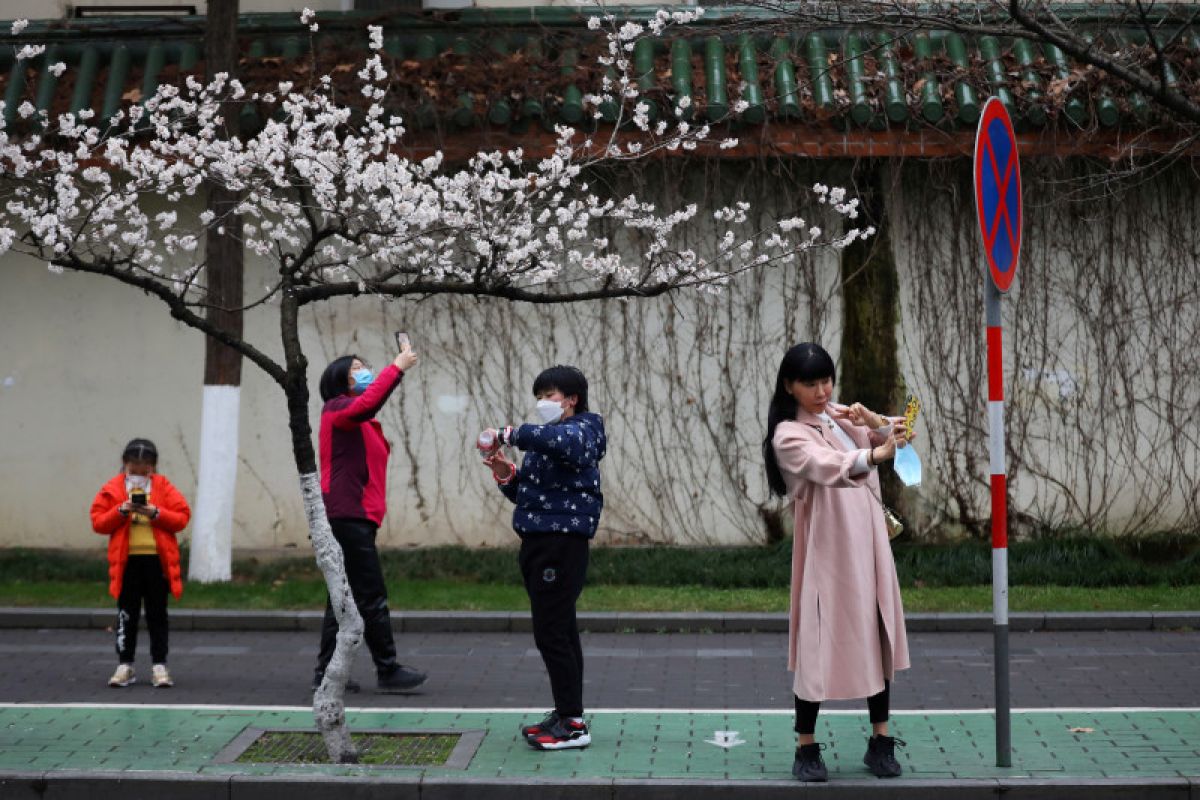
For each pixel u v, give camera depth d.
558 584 8.21
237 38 14.59
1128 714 8.87
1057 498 15.68
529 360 15.95
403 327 16.02
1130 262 15.63
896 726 8.66
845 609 7.32
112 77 14.98
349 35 15.35
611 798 7.32
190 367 16.20
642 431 15.91
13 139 13.77
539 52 14.98
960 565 14.75
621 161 14.84
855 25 12.88
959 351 15.64
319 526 8.05
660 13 11.10
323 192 9.02
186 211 15.58
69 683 10.80
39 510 16.30
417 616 13.12
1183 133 14.10
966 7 14.70
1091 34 14.55
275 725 8.85
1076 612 12.99
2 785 7.48
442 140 14.17
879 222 15.61
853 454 7.14
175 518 10.59
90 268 8.15
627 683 10.76
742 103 11.52
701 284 11.22
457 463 16.02
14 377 16.28
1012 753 7.93
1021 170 15.39
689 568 14.91
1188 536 15.53
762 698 10.19
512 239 9.81
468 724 8.84
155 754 8.05
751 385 15.82
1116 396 15.64
